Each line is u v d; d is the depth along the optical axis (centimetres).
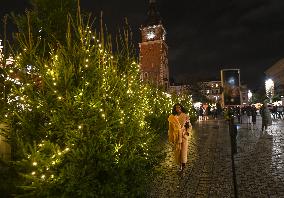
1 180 732
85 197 581
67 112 612
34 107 632
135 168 666
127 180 654
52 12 822
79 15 694
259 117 4934
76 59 673
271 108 4312
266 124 2278
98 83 657
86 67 663
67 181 592
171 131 1041
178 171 1041
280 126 2778
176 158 1027
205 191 819
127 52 803
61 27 816
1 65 743
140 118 746
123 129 669
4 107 673
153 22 9144
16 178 739
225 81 721
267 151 1403
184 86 7669
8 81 710
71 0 836
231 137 692
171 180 934
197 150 1524
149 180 771
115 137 647
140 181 680
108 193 618
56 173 595
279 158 1220
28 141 631
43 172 588
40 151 607
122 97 704
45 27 805
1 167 746
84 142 611
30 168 598
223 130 2677
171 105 2703
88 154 601
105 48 717
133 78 798
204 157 1316
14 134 644
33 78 671
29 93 638
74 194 599
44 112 623
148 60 8950
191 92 7575
